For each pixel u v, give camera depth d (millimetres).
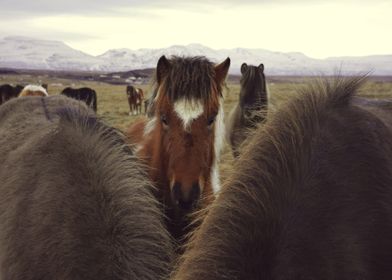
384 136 2916
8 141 4422
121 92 55000
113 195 3172
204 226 2615
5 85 20234
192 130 4574
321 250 2445
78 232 3066
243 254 2404
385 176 2699
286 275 2387
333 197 2566
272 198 2525
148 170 4945
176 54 5105
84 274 2916
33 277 3168
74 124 3873
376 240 2545
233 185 2635
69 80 92875
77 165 3420
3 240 3541
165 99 4730
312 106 2881
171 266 3051
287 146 2672
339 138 2764
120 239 2971
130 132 6258
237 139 8945
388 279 2523
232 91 37375
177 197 4582
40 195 3438
